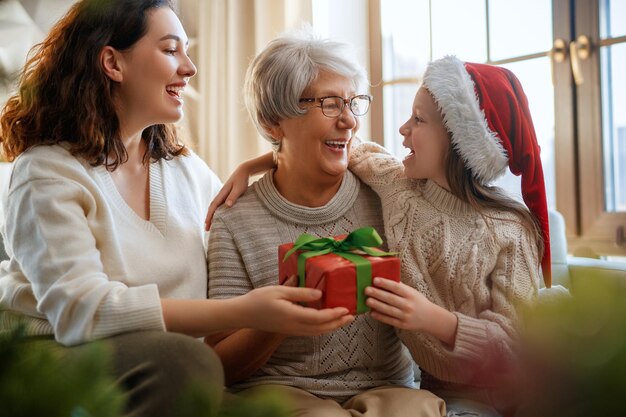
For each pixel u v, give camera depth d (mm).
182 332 896
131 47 1084
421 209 1136
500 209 1115
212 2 2566
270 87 1133
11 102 1125
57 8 2051
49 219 947
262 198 1206
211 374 745
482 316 1059
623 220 2125
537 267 1105
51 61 1100
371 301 877
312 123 1121
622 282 398
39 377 396
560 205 2271
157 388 724
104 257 1025
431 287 1102
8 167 2004
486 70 1108
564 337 403
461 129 1057
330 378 1114
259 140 2535
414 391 1025
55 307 886
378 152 1308
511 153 1093
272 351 1061
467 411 1031
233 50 2533
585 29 2191
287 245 1016
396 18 2629
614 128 2162
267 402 473
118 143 1114
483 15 2430
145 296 885
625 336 379
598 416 397
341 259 903
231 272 1155
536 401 435
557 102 2256
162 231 1138
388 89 2662
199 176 1317
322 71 1122
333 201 1191
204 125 2615
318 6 2557
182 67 1130
